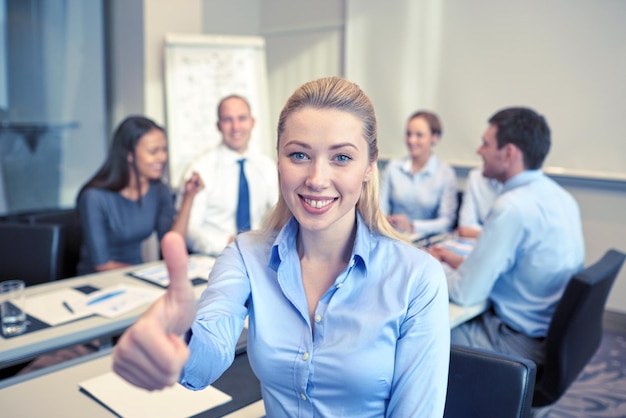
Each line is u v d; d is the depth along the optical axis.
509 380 1.19
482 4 3.87
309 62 4.85
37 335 1.61
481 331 2.08
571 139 3.63
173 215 2.87
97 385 1.35
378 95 4.44
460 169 4.10
